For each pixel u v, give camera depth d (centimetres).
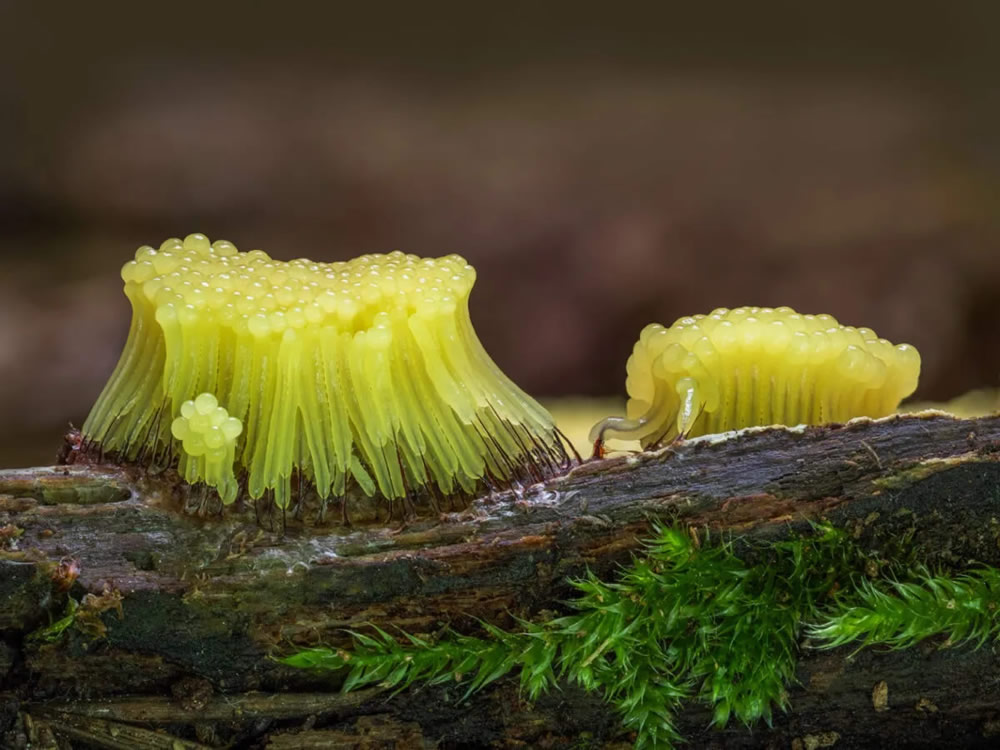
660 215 20
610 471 7
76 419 16
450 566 7
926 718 7
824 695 7
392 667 7
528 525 7
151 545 7
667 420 8
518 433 7
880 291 18
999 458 7
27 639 7
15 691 7
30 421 16
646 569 7
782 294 19
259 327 7
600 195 20
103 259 20
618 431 8
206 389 7
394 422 7
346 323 7
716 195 20
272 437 7
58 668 7
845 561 7
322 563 7
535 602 7
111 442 7
